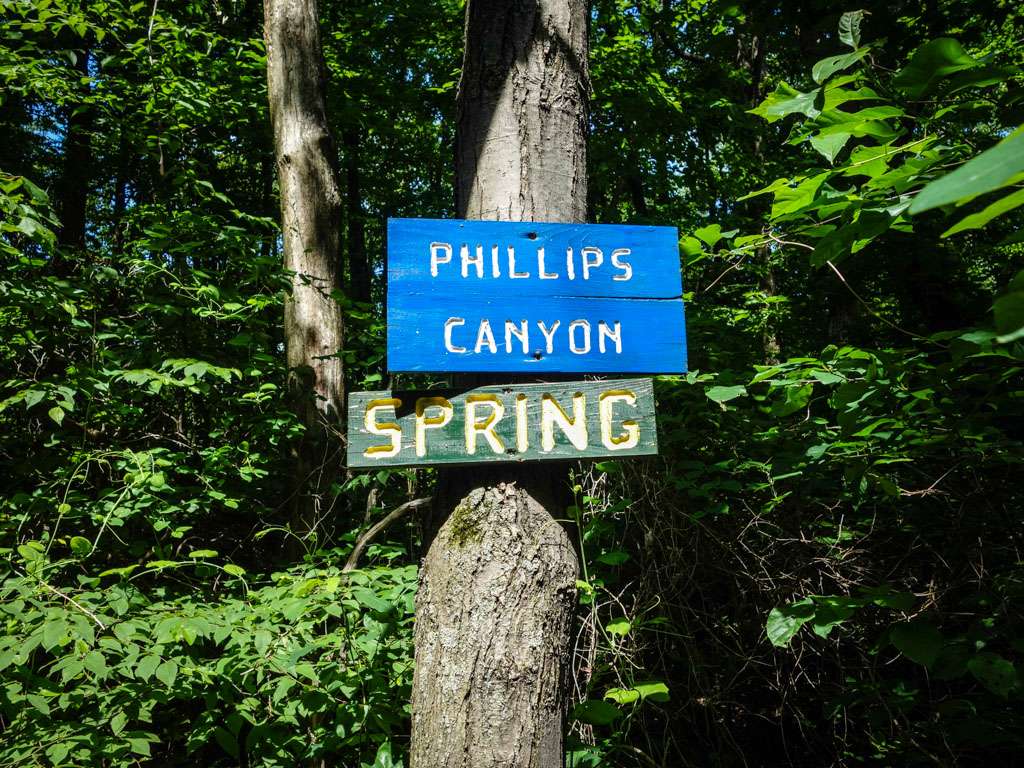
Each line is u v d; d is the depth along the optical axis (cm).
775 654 262
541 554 158
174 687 222
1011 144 51
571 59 181
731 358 340
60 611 201
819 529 275
